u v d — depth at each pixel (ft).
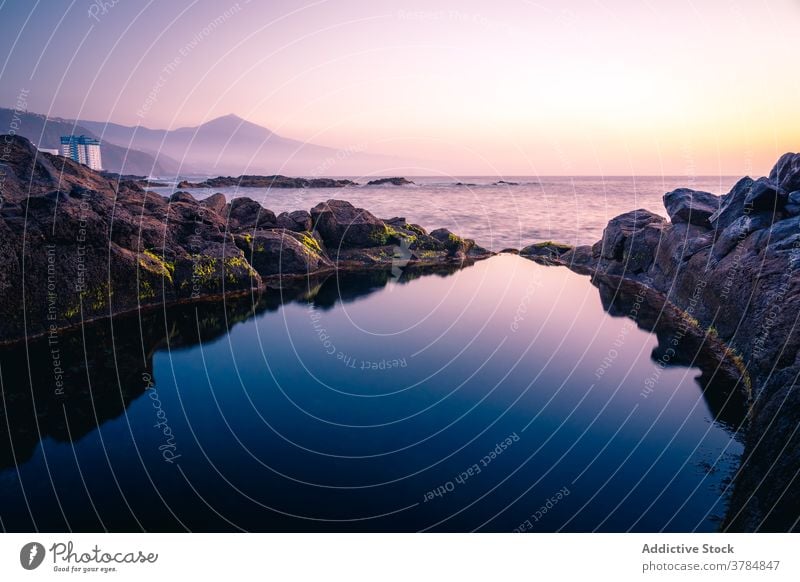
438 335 40.45
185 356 35.68
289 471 22.44
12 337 36.50
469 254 78.74
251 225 70.08
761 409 22.57
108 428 25.73
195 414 27.50
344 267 68.69
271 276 61.77
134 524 18.67
